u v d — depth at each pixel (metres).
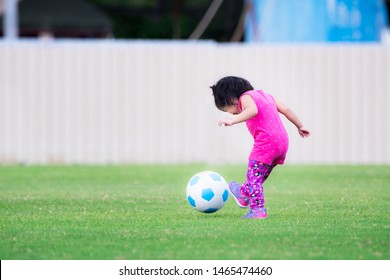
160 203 22.45
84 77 44.91
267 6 54.62
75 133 44.97
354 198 23.69
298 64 45.06
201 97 45.09
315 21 51.97
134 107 45.06
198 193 18.92
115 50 44.88
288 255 13.85
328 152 45.19
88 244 14.99
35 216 19.34
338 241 15.11
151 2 96.38
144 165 42.94
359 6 51.47
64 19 71.25
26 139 44.97
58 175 35.06
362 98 45.12
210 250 14.27
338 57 45.06
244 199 19.02
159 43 44.94
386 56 44.97
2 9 68.31
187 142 45.25
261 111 18.19
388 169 38.88
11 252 14.33
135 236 15.80
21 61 44.81
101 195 25.12
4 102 44.84
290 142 45.16
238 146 45.28
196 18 96.44
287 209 20.52
